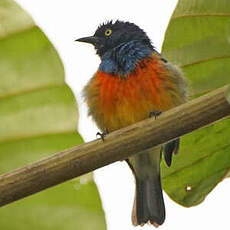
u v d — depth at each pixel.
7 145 7.00
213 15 7.32
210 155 7.71
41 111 7.05
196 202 7.76
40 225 6.79
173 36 7.45
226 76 7.55
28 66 7.00
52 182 5.38
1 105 6.98
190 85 7.62
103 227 6.73
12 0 7.06
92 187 6.75
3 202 5.29
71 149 5.44
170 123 5.54
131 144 5.54
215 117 5.55
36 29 7.09
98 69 9.20
